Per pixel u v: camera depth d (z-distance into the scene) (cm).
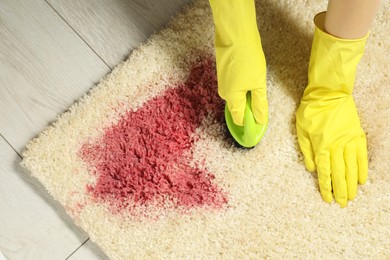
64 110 111
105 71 113
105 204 105
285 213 104
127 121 109
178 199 105
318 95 104
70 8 115
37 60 113
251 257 102
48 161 107
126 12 115
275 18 114
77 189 106
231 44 93
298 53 112
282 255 102
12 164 108
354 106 105
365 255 101
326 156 102
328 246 102
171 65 112
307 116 104
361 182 104
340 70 97
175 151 107
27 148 108
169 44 113
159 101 110
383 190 104
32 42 114
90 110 110
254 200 104
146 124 109
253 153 107
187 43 113
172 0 116
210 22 114
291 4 114
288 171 106
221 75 98
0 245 105
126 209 104
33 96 111
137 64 112
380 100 109
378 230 102
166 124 109
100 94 110
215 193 105
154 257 102
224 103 110
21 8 115
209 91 111
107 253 103
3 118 110
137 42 114
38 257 104
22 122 110
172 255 102
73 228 106
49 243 105
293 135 108
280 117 109
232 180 106
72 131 109
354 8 85
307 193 105
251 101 100
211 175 106
